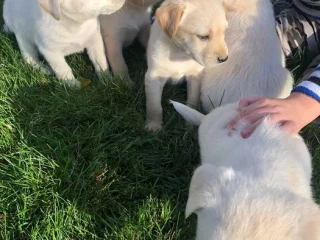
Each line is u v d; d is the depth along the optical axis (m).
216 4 0.63
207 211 0.42
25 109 0.68
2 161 0.63
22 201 0.59
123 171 0.63
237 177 0.45
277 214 0.40
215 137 0.55
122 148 0.64
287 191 0.44
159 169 0.63
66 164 0.61
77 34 0.70
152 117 0.70
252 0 0.69
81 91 0.71
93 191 0.59
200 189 0.44
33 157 0.62
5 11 0.74
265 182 0.45
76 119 0.67
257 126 0.52
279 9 0.82
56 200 0.58
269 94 0.66
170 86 0.74
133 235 0.55
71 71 0.74
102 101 0.69
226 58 0.63
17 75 0.72
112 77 0.73
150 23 0.79
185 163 0.64
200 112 0.70
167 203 0.58
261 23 0.67
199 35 0.62
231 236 0.38
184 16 0.62
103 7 0.65
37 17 0.68
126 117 0.67
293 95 0.54
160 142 0.66
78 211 0.58
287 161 0.49
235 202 0.41
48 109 0.68
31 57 0.76
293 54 0.77
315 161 0.63
